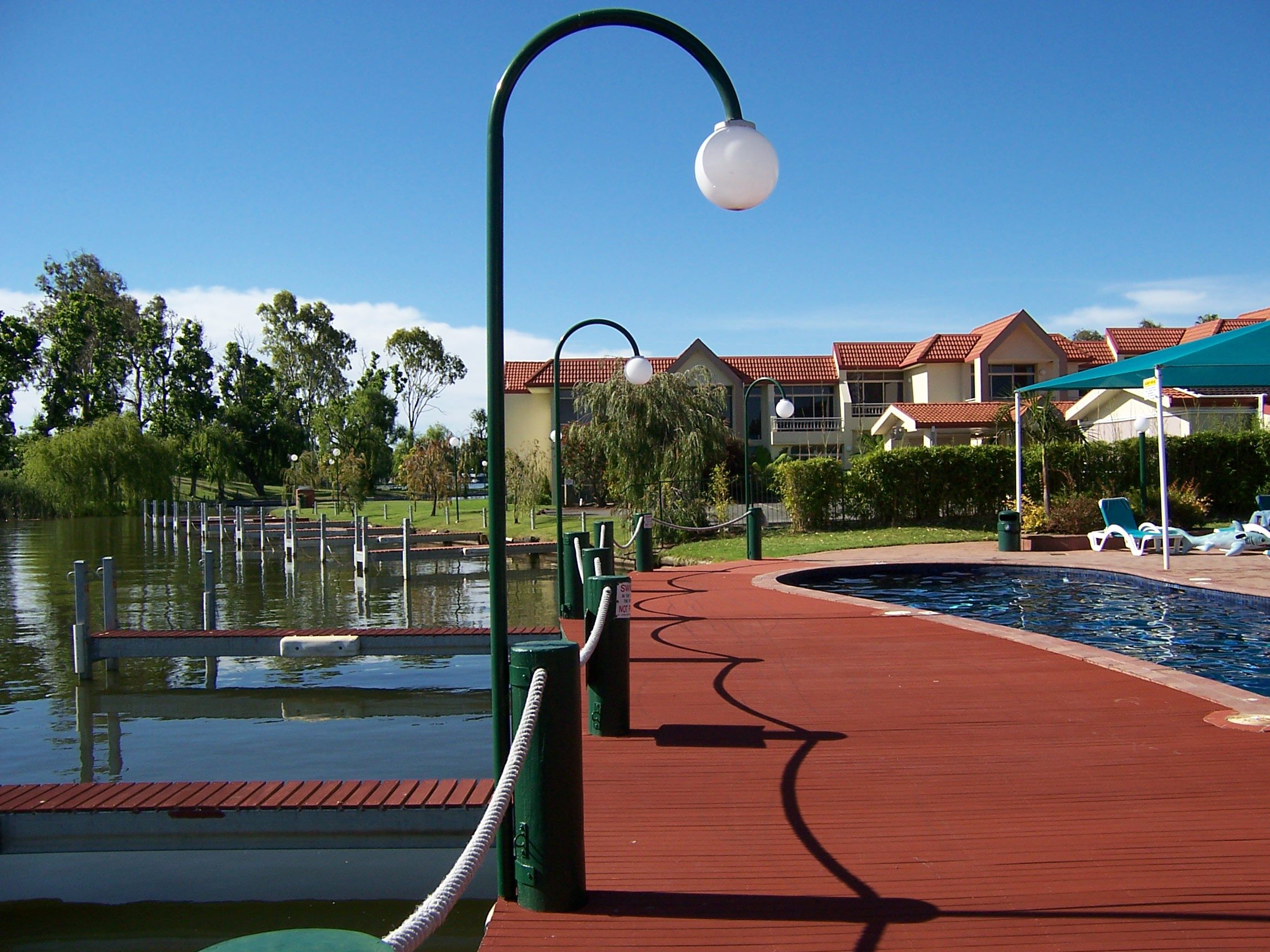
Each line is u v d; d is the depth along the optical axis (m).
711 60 3.67
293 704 9.48
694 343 42.12
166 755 7.58
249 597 18.64
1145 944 3.05
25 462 47.25
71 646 12.95
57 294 65.56
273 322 76.69
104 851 4.80
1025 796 4.51
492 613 3.42
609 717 5.68
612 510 27.84
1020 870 3.65
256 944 1.55
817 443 42.97
